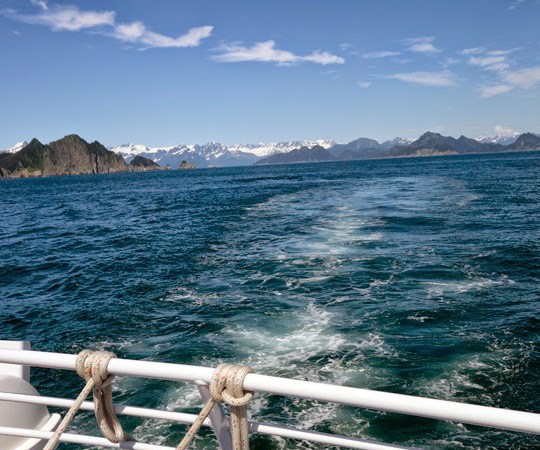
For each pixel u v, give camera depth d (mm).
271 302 12117
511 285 12953
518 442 6320
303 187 58438
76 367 1998
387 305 11477
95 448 6496
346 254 17094
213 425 2004
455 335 9602
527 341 9188
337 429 6742
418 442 6434
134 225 31922
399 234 20875
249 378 1789
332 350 9086
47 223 38375
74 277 17250
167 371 1898
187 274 15953
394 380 7934
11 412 2590
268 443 6453
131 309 12578
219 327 10609
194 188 77688
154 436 6723
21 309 13664
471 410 1529
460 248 17609
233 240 21734
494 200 33344
